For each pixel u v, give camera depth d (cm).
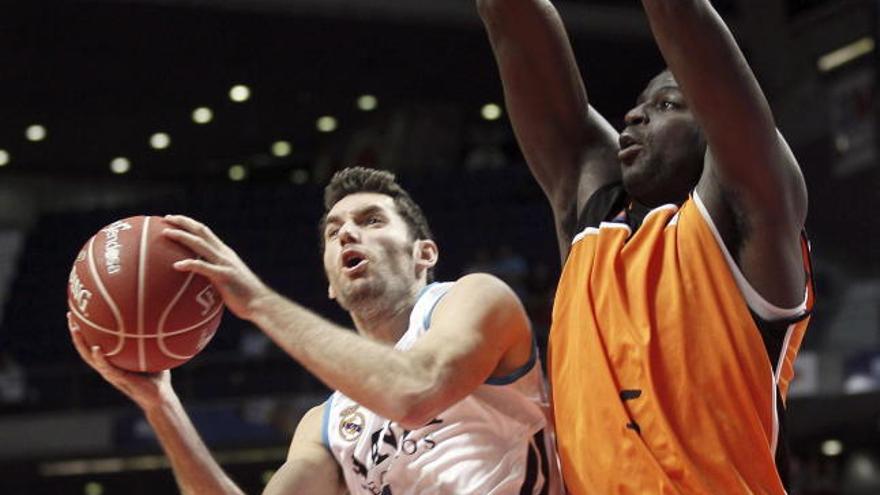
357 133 2697
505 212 2403
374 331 397
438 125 2620
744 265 366
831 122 2238
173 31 2162
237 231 2531
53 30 2120
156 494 2117
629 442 362
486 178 2494
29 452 1995
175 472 415
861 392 1819
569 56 442
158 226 367
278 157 2902
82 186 2959
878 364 1823
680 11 350
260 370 1966
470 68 2405
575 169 442
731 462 357
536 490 382
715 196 371
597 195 420
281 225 2527
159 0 2061
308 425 423
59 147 2772
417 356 340
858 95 2173
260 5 2119
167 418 406
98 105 2506
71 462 2017
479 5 445
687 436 360
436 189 2497
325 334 339
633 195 411
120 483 2119
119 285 358
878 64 2142
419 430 380
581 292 388
